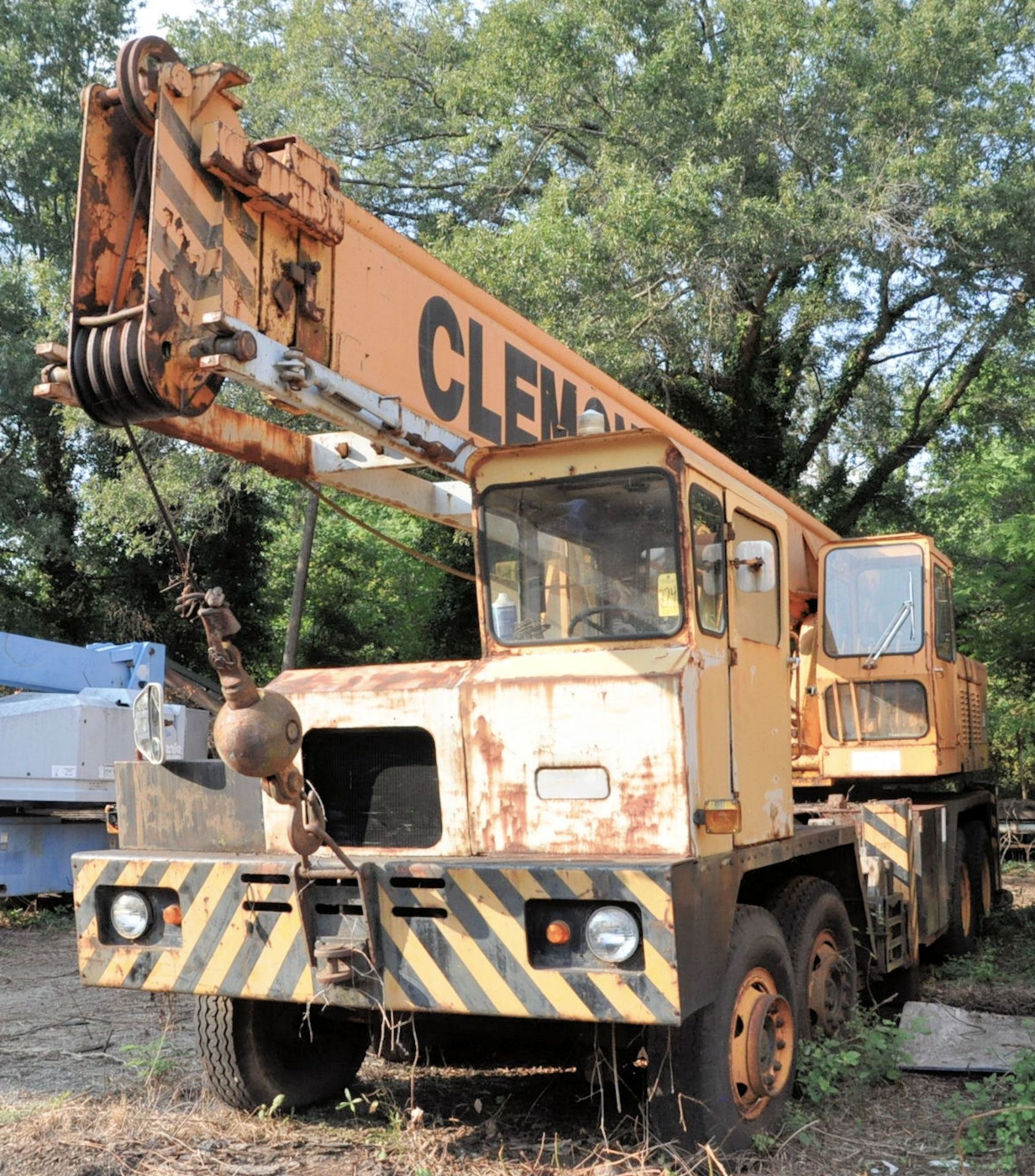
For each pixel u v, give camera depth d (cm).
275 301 412
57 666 1086
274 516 2273
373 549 3038
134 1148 447
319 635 2670
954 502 2200
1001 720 1972
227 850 468
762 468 2128
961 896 884
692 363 1950
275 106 2206
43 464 2338
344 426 453
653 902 388
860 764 885
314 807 419
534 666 449
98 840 1098
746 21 1706
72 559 2244
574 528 473
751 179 1750
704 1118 424
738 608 489
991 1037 586
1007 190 1611
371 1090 537
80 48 2516
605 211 1516
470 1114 502
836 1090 485
